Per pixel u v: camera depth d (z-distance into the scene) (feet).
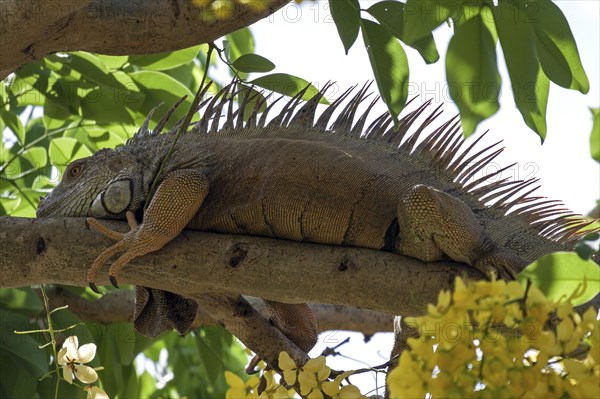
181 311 17.43
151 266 15.03
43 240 15.14
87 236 15.11
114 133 22.47
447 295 10.73
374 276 14.51
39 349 18.74
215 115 17.69
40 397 19.95
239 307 16.83
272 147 16.76
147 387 25.61
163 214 15.17
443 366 10.77
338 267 14.57
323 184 16.07
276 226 16.14
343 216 15.84
